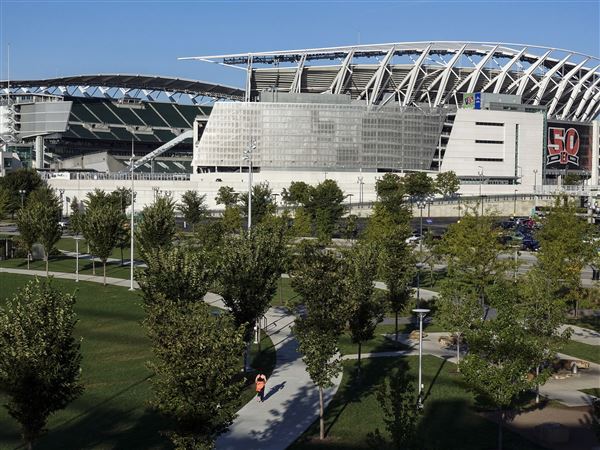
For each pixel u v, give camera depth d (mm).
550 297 38562
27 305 25250
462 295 43031
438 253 68625
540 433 30672
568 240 51438
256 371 41406
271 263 41094
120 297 65125
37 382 24312
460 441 30125
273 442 30125
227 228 80875
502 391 28891
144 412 33281
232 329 25812
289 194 166500
